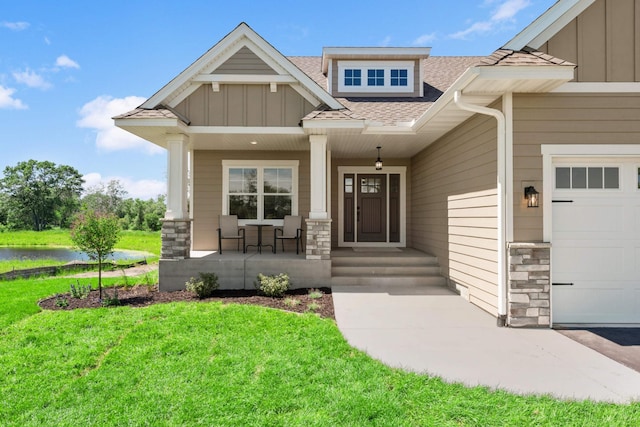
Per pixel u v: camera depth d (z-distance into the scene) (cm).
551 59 449
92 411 272
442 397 291
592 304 504
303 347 388
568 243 506
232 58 736
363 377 322
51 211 4919
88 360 360
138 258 1471
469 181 620
